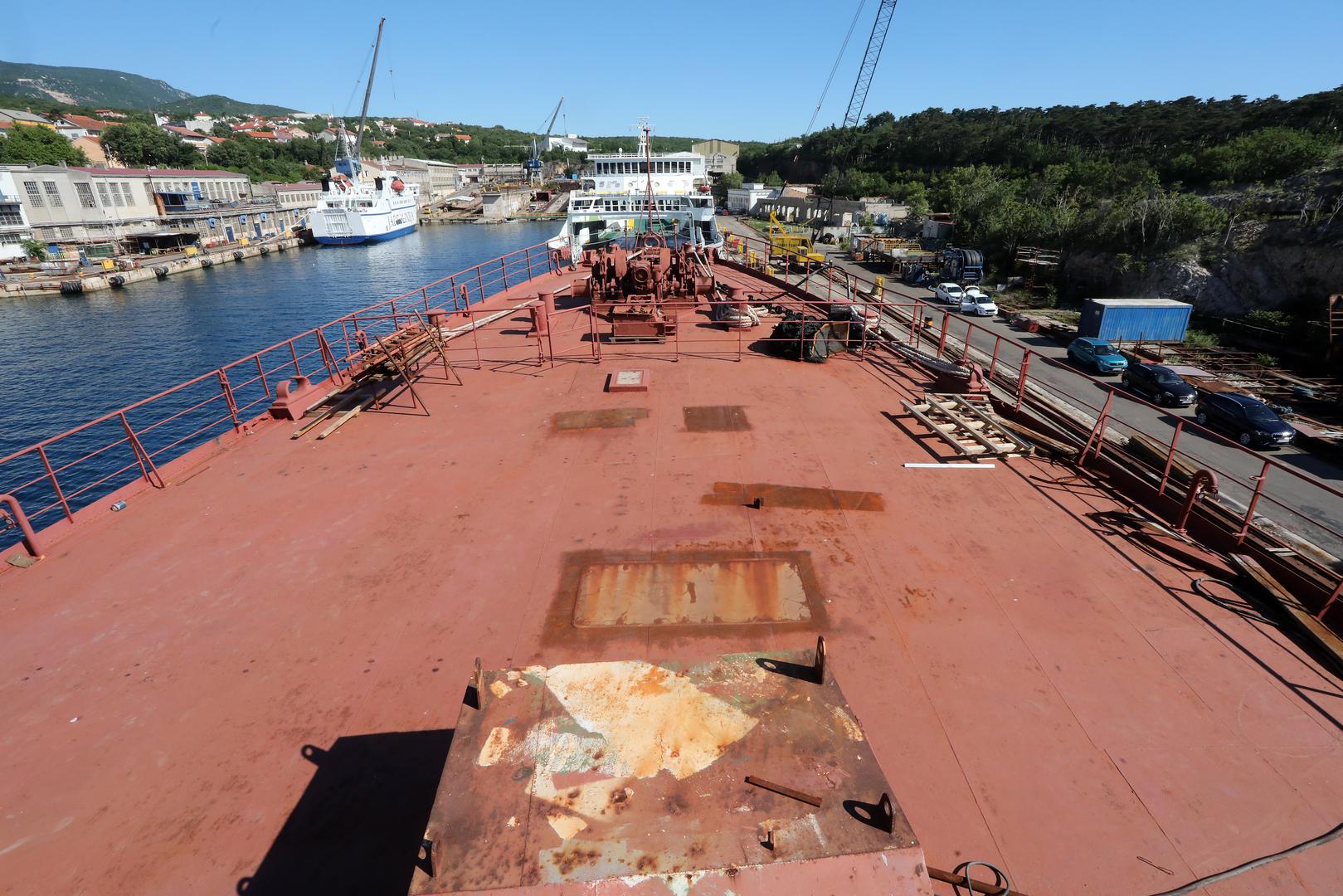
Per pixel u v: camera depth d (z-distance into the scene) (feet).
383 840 13.21
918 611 19.67
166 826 13.60
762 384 39.01
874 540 23.29
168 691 16.99
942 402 35.04
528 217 519.19
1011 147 315.78
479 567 21.83
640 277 54.65
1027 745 15.33
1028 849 13.07
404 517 25.00
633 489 26.76
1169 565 22.06
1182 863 12.86
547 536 23.57
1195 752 15.21
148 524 24.81
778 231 291.17
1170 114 295.89
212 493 27.02
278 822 13.61
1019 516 24.97
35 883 12.61
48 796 14.25
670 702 10.75
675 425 33.12
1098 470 28.45
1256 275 144.66
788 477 27.73
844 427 32.86
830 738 10.22
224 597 20.61
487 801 9.23
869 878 8.49
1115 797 14.15
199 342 159.53
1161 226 163.32
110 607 20.26
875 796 9.37
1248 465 79.66
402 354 36.11
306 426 33.32
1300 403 96.43
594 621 19.12
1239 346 127.34
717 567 21.58
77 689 17.15
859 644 18.35
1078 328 133.28
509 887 8.28
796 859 8.58
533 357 45.11
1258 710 16.37
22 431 108.78
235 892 12.39
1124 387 104.58
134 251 277.64
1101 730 15.75
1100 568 21.84
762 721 10.46
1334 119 214.28
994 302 173.78
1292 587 20.63
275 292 222.07
